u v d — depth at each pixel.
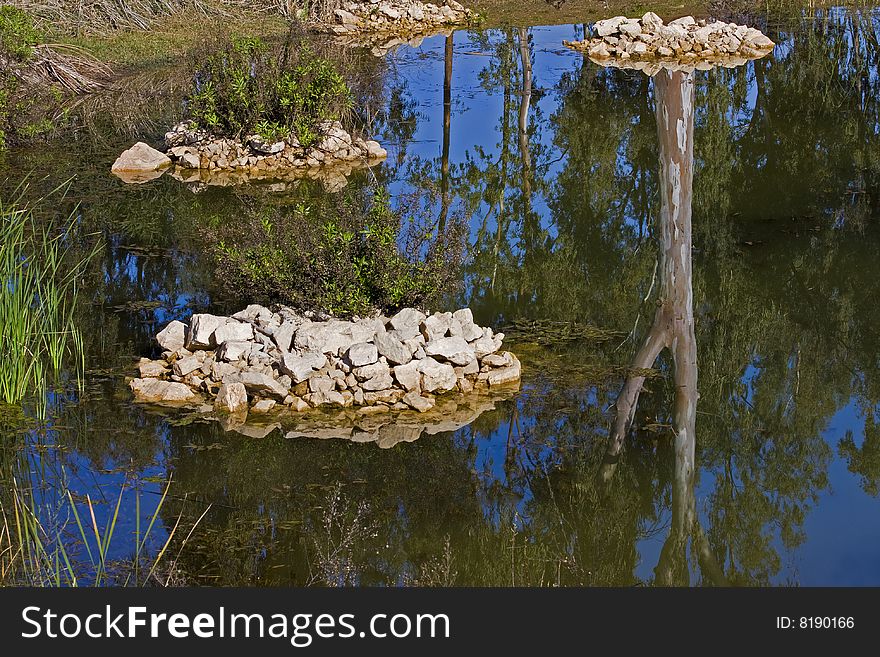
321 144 15.26
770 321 9.81
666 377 8.64
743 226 12.49
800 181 14.20
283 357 8.11
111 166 14.70
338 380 8.10
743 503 6.81
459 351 8.35
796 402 8.21
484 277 10.89
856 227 12.38
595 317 9.81
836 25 22.86
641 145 16.17
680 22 21.88
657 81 10.07
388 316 9.09
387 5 24.06
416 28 23.78
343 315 8.88
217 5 23.52
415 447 7.41
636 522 6.57
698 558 6.21
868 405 8.16
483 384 8.35
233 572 5.84
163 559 5.96
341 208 9.75
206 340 8.59
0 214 9.70
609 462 7.26
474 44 22.45
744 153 15.50
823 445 7.57
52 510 6.51
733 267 11.18
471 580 5.88
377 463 7.20
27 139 15.76
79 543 6.11
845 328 9.66
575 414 7.92
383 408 7.96
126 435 7.50
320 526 6.39
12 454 7.23
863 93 18.50
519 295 10.38
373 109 17.55
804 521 6.60
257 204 12.84
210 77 15.95
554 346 9.14
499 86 19.41
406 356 8.18
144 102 17.70
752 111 17.52
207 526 6.37
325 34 23.02
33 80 17.70
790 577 5.95
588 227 12.74
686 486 6.99
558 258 11.55
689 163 9.93
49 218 12.41
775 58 20.67
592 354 8.97
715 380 8.59
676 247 9.84
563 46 22.05
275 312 9.09
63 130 16.33
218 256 9.89
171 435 7.53
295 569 5.92
